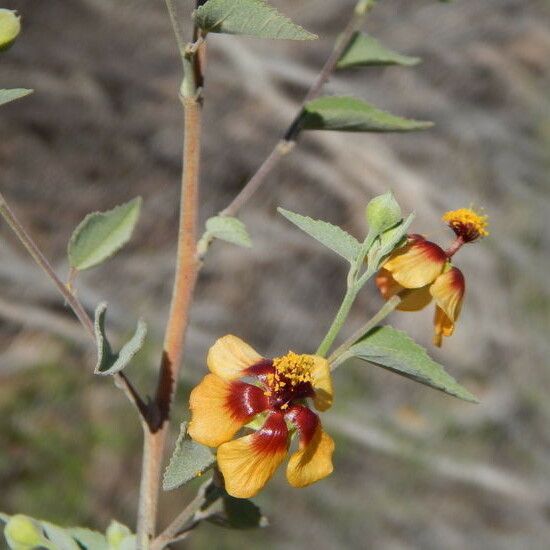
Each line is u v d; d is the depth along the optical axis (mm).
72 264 385
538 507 1043
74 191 1085
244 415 360
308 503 979
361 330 369
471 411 1071
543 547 1014
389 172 1125
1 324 969
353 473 1011
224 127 1135
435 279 371
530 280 1159
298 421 360
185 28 1111
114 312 995
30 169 1074
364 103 402
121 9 1158
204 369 990
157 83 1152
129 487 941
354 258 368
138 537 381
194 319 1051
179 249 384
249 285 1090
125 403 964
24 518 382
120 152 1116
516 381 1109
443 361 1093
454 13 1327
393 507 1001
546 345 1131
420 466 1024
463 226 388
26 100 1094
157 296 1036
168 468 354
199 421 359
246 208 1123
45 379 950
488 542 1003
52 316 979
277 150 400
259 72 1130
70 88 1115
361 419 1034
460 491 1030
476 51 1303
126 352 357
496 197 1210
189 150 379
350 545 964
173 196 1112
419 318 1092
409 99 1237
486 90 1291
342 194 1121
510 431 1082
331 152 1128
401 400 1068
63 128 1105
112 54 1144
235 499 380
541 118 1277
